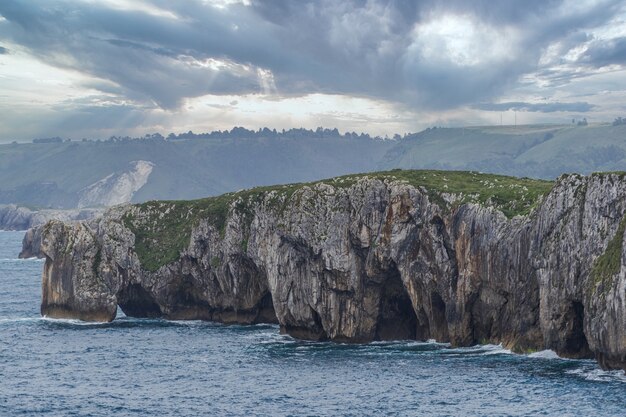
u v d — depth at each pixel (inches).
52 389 3560.5
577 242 3639.3
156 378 3764.8
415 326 4722.0
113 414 3112.7
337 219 4790.8
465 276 4274.1
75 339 4926.2
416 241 4547.2
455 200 4436.5
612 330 3277.6
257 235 5329.7
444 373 3597.4
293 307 4874.5
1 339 4923.7
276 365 3986.2
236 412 3095.5
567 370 3472.0
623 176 3523.6
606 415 2760.8
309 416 2997.0
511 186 4503.0
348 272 4699.8
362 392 3329.2
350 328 4677.7
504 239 4079.7
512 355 3927.2
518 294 3983.8
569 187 3762.3
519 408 2933.1
